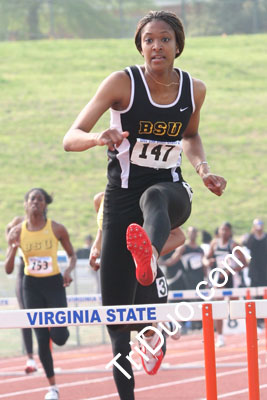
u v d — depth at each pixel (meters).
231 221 47.69
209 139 58.44
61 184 52.25
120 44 77.38
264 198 50.62
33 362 18.88
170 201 7.97
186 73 8.31
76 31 82.94
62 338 14.41
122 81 8.02
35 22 81.94
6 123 60.06
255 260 27.06
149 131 8.16
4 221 47.22
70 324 7.98
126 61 73.06
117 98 8.03
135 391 16.14
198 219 47.84
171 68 8.15
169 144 8.26
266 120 61.47
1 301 17.80
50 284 15.21
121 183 8.41
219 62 73.06
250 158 55.94
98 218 10.39
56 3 82.56
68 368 20.28
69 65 71.31
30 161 54.94
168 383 17.09
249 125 60.69
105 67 71.44
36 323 7.98
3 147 56.69
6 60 71.81
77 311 7.98
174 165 8.47
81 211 48.88
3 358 23.02
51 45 76.25
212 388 8.07
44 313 7.98
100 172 54.03
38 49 75.00
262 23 81.69
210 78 69.44
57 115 61.41
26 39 80.88
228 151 56.81
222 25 82.06
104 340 26.36
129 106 8.05
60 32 82.69
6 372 19.66
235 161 55.47
